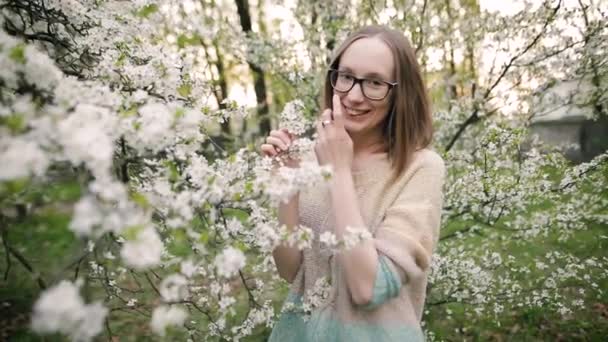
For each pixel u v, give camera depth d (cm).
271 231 104
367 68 123
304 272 130
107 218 74
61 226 356
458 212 291
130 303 204
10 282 248
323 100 141
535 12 308
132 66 136
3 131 69
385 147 131
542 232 315
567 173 266
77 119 75
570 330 341
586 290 368
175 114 89
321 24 390
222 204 103
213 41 419
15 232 359
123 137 92
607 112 338
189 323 179
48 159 71
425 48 370
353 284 104
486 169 263
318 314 121
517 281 305
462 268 270
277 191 93
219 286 116
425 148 134
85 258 140
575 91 331
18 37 130
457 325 352
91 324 68
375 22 376
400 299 118
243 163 107
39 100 96
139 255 74
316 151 114
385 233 112
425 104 132
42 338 101
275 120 503
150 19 190
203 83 160
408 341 114
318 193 128
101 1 170
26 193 121
